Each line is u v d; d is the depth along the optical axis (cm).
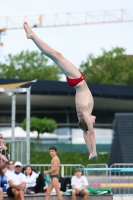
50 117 11762
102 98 11494
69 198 4731
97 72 18612
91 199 4812
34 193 4841
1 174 4838
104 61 19188
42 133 10381
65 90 11200
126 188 5416
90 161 9006
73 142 11450
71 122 11725
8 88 5456
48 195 4522
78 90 2809
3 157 5119
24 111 11769
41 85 11231
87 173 5556
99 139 11612
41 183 4919
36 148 9962
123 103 12012
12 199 4631
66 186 5119
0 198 4481
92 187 5212
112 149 8356
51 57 2780
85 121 2802
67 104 11856
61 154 9312
